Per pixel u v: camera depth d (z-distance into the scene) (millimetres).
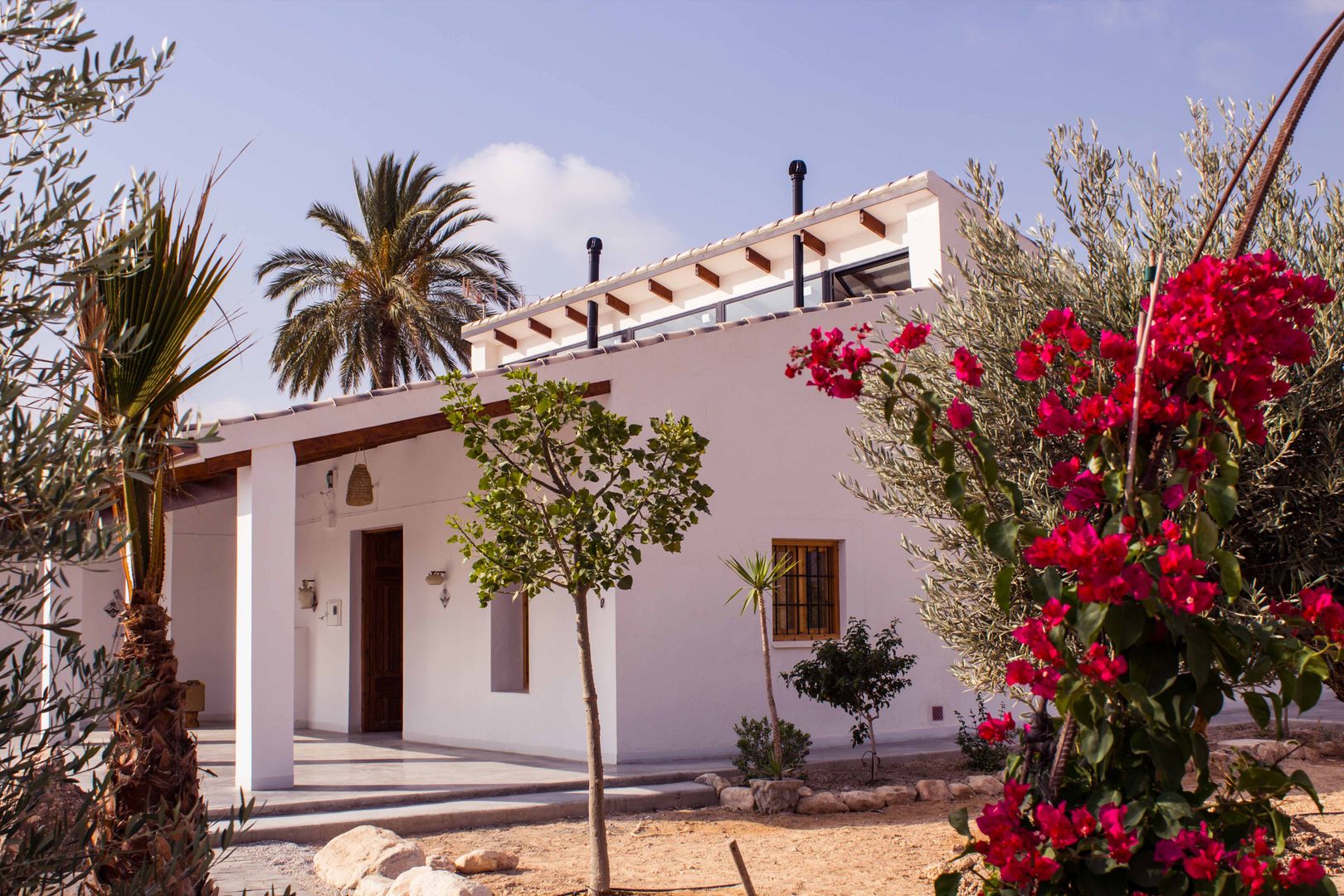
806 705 13438
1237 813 3051
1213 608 4918
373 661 16781
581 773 11625
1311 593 3031
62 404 2512
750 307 18156
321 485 17625
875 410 7062
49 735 2525
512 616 14297
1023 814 3283
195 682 17609
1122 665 2844
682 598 12719
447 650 14812
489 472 7941
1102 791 3062
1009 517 3201
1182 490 2992
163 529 5238
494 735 13938
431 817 9703
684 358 12992
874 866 8266
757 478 13383
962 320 6617
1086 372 3443
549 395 7859
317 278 31203
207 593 19391
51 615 2938
